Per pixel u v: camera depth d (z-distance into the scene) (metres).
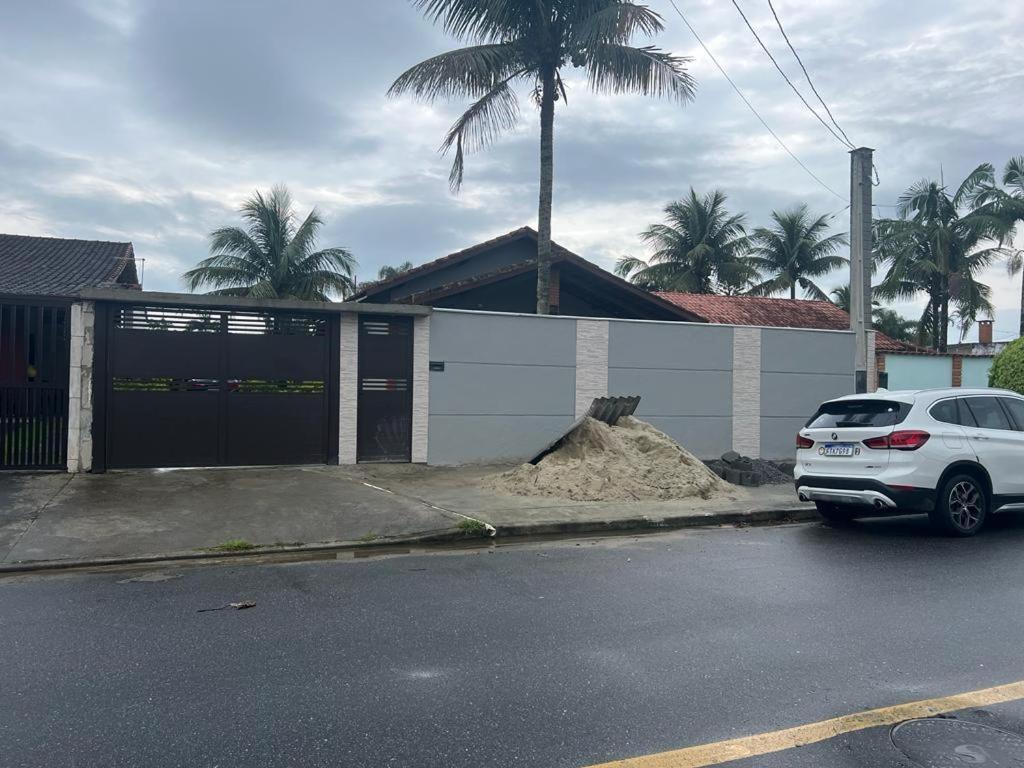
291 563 7.45
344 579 6.77
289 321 12.11
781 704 4.11
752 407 15.28
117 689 4.27
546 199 15.80
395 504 9.55
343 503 9.54
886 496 8.51
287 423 12.09
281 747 3.60
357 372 12.48
